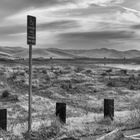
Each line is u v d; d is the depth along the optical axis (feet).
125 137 26.76
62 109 35.14
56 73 174.40
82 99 108.17
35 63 307.17
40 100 98.37
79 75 169.07
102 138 25.11
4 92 100.07
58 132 29.66
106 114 39.22
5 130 28.68
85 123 37.55
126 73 198.39
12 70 163.84
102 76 175.52
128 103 93.30
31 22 27.89
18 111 77.51
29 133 28.04
